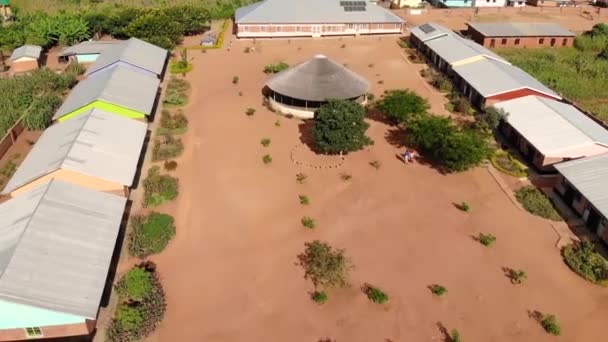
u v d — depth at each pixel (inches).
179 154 2524.6
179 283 1760.6
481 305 1688.0
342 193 2245.3
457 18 5009.8
